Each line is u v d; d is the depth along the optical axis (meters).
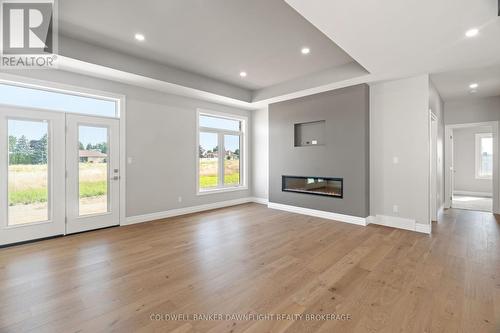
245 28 2.97
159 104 4.68
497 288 2.16
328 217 4.72
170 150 4.87
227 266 2.64
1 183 3.16
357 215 4.32
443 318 1.76
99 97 3.99
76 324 1.70
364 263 2.70
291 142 5.34
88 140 3.88
